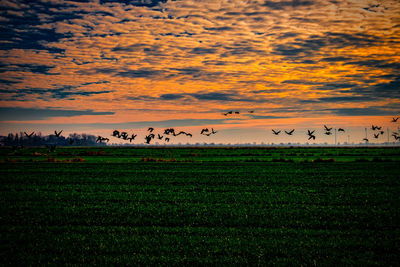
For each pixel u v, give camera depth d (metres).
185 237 12.78
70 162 51.31
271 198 20.97
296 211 17.05
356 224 14.57
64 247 11.77
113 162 51.41
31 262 10.54
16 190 24.36
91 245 11.98
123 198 21.05
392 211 16.86
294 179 30.33
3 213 16.77
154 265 10.27
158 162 51.44
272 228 14.12
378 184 26.89
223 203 19.50
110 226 14.53
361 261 10.36
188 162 51.31
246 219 15.49
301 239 12.45
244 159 59.56
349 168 40.16
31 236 12.98
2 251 11.48
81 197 21.33
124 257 10.82
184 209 17.75
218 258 10.74
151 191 23.98
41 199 20.67
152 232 13.59
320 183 27.70
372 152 79.56
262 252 11.16
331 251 11.24
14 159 58.28
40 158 62.00
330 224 14.48
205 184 27.62
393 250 11.34
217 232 13.46
